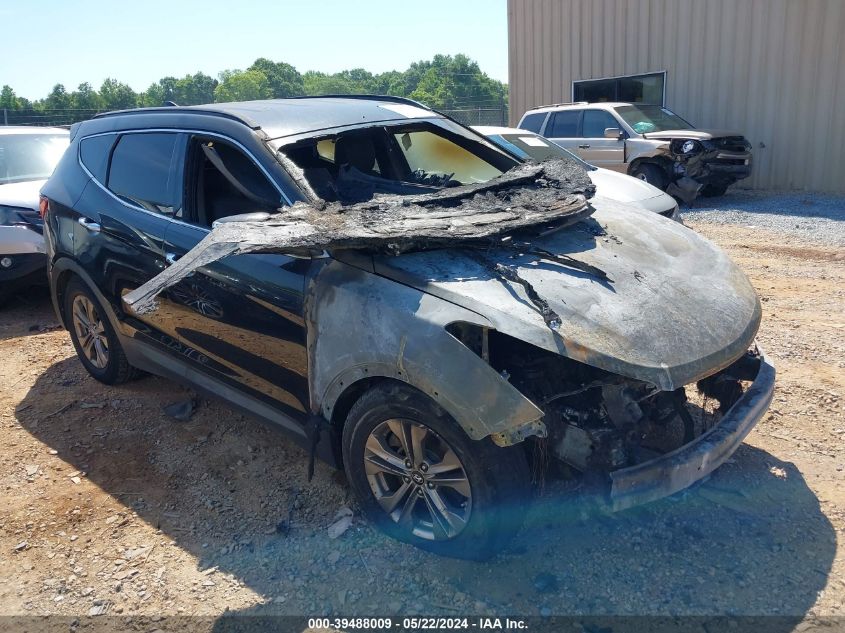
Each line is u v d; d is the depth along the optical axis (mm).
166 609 2867
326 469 3803
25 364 5469
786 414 4160
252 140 3652
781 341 5281
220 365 3783
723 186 12523
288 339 3297
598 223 3746
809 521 3209
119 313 4395
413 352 2742
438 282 2861
